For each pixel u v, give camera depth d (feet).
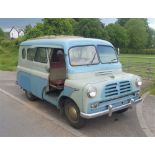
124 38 231.91
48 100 23.75
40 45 24.75
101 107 18.99
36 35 67.36
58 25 66.08
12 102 29.12
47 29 65.92
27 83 27.91
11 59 82.64
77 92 19.03
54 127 21.13
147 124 21.25
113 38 223.92
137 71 44.80
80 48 21.57
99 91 18.60
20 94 33.09
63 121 22.48
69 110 20.95
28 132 20.18
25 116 24.04
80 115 19.04
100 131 20.13
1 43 120.67
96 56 22.13
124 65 47.11
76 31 173.99
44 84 24.07
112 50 23.81
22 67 29.09
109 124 21.49
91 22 175.73
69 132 20.06
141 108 25.30
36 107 26.91
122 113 23.97
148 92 31.45
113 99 19.76
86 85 18.45
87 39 22.70
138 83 21.49
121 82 20.08
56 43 22.31
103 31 186.60
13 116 24.12
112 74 22.11
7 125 21.75
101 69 21.93
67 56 20.77
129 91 20.85
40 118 23.40
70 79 20.49
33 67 26.37
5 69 61.77
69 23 68.74
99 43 22.90
